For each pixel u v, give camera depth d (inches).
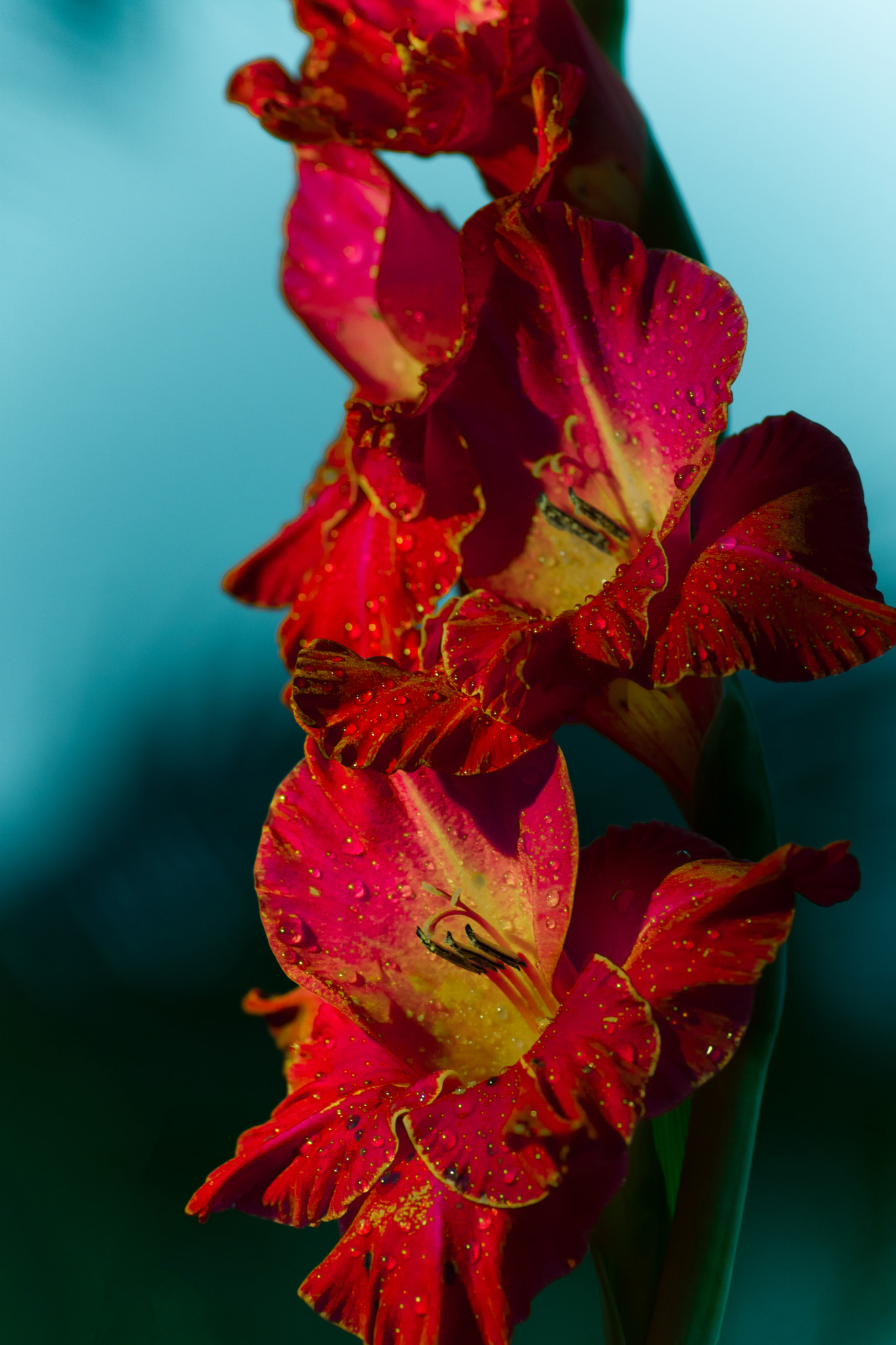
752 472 19.6
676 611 19.3
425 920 20.5
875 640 18.9
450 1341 18.9
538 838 20.1
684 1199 19.8
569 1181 19.0
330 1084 20.4
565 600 20.5
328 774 20.6
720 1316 19.8
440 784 20.4
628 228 20.3
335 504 21.6
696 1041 18.9
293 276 21.7
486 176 21.2
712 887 19.3
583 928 20.0
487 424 20.4
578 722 20.2
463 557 20.6
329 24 21.1
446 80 20.4
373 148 20.8
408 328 21.1
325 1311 19.3
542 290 20.1
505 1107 19.0
